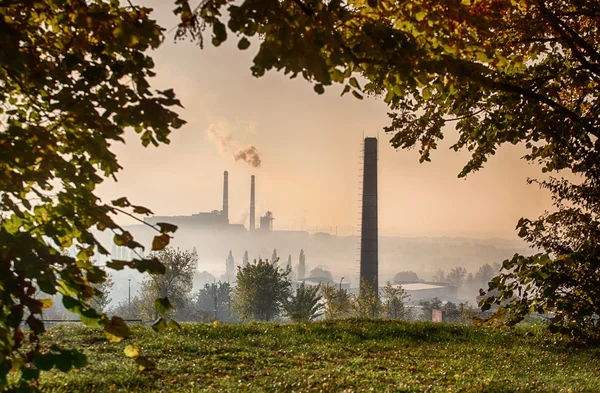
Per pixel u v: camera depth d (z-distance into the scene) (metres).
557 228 10.30
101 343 11.77
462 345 13.97
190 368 9.82
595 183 10.16
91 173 4.80
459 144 10.69
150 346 11.59
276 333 14.34
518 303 10.07
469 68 4.92
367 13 4.95
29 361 3.83
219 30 3.85
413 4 4.93
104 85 4.44
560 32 8.62
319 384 8.89
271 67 3.76
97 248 4.10
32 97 4.97
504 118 9.43
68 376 8.48
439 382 9.31
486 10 6.92
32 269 3.62
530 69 9.23
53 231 4.20
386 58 4.38
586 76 8.73
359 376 9.63
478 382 9.18
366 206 69.19
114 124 4.43
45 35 4.98
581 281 9.46
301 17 4.12
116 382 8.50
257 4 3.74
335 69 4.23
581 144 9.12
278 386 8.73
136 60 4.52
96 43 4.82
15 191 4.19
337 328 15.46
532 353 12.98
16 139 4.36
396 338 14.60
